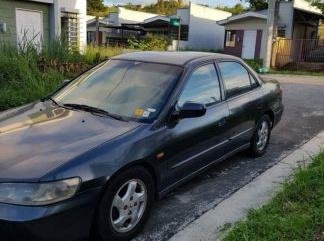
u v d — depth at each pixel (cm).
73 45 1266
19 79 873
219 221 389
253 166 552
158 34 3838
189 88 436
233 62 536
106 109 409
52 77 912
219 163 513
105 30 3884
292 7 2967
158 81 430
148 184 368
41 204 289
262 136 591
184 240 357
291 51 2314
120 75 453
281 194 421
